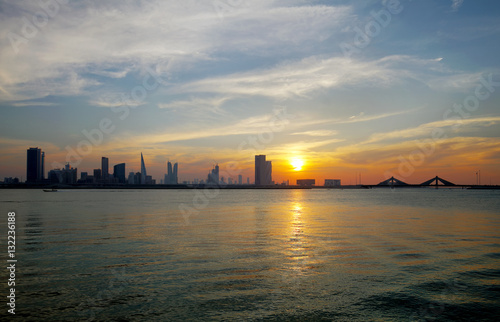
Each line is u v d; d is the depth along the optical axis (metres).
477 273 16.27
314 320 10.77
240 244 24.55
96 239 26.86
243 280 15.02
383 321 10.72
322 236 28.81
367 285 14.32
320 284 14.44
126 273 16.14
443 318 10.92
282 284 14.43
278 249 22.52
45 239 26.88
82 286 14.10
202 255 20.45
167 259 19.31
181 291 13.48
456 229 33.94
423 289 13.80
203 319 10.77
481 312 11.42
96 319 10.74
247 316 11.03
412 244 24.62
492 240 26.58
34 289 13.71
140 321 10.62
